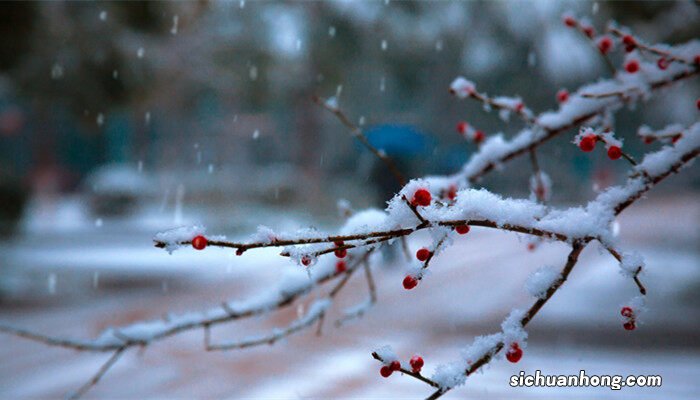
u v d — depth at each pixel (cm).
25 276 1184
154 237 144
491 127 3212
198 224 147
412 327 792
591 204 171
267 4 2622
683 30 805
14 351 692
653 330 755
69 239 1814
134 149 3316
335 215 2539
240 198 2641
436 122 3108
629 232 2147
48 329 786
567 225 163
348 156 3706
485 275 1265
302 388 559
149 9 1416
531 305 166
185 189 2634
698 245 1709
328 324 805
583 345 688
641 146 2439
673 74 245
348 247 155
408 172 1317
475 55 3027
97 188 2461
